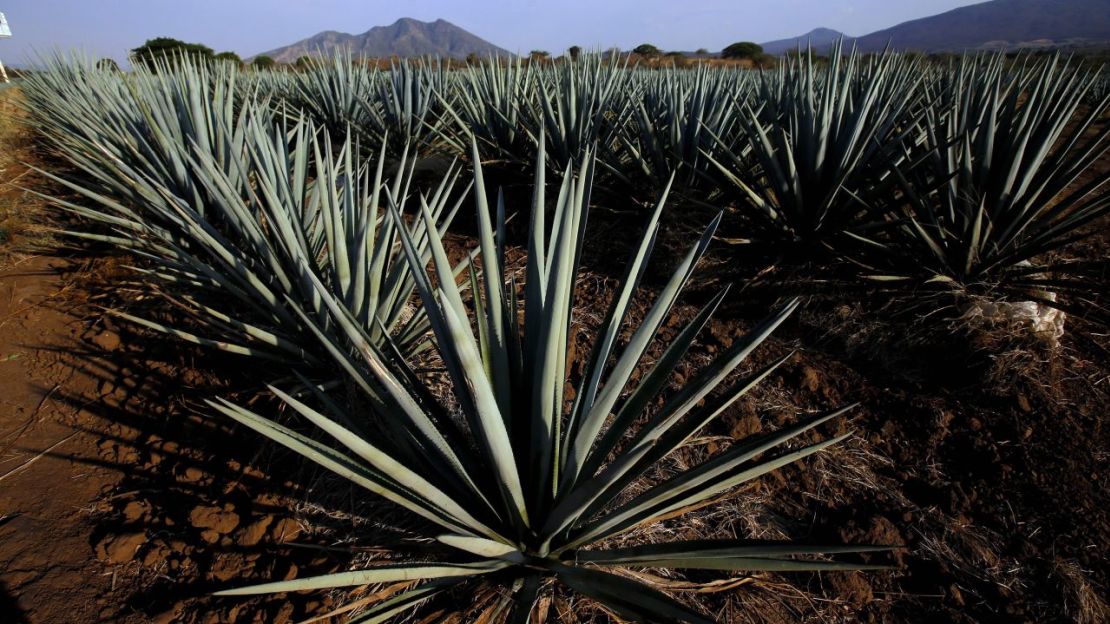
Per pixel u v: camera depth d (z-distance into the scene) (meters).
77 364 3.48
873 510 2.45
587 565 2.03
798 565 1.49
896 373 3.30
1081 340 3.35
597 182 5.66
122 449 2.83
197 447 2.81
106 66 9.22
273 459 2.71
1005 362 3.05
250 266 3.28
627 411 1.89
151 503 2.50
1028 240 3.62
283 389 2.96
